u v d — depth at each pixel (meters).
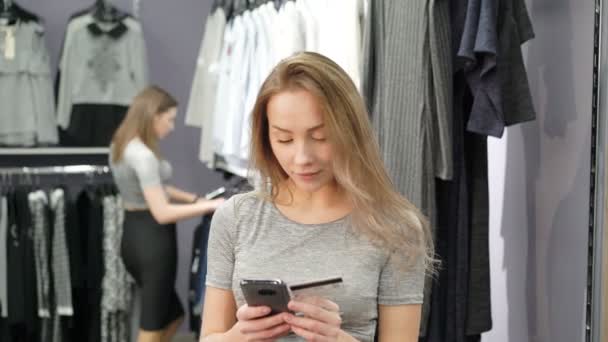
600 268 1.92
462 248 2.26
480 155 2.27
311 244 1.52
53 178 4.70
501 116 2.05
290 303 1.37
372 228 1.49
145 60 4.53
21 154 4.60
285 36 2.93
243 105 3.59
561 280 2.28
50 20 4.75
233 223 1.58
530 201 2.48
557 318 2.31
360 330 1.51
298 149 1.45
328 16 2.50
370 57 2.32
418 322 1.55
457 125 2.24
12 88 4.30
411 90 2.18
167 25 4.98
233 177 4.12
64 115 4.43
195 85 4.43
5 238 4.03
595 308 1.93
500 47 2.07
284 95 1.45
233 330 1.50
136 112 3.53
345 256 1.50
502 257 2.72
